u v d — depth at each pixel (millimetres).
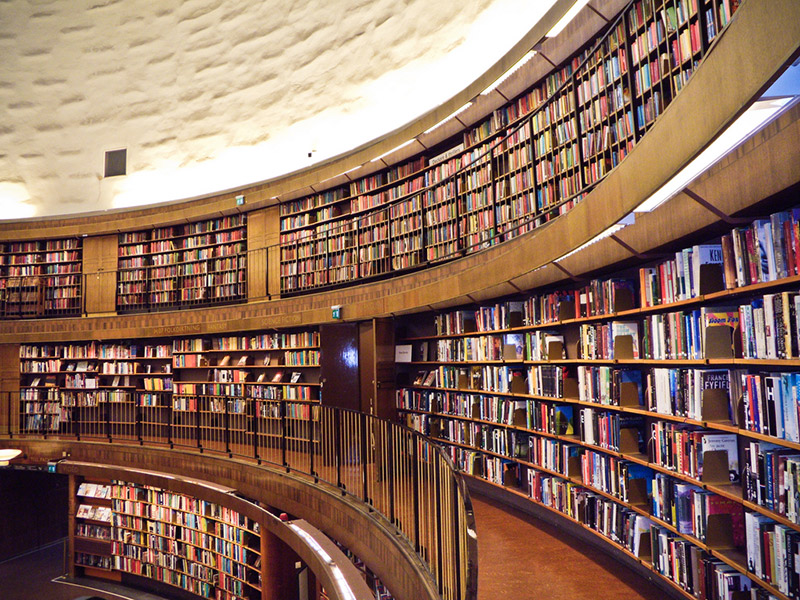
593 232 3568
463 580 3066
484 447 6504
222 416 10828
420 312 8109
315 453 8938
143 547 10625
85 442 10602
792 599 2500
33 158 13320
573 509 4844
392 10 9070
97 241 12820
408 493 5430
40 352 12531
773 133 2473
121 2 12109
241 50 11273
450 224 7930
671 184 2678
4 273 13156
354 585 5273
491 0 7695
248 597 9109
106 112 12859
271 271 10883
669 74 4629
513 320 6055
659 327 3719
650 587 3875
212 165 11914
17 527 12781
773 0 1686
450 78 8367
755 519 2797
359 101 9812
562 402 5332
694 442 3264
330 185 9953
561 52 6012
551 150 6281
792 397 2498
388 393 8078
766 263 2721
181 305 11898
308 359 9711
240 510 8148
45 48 12773
